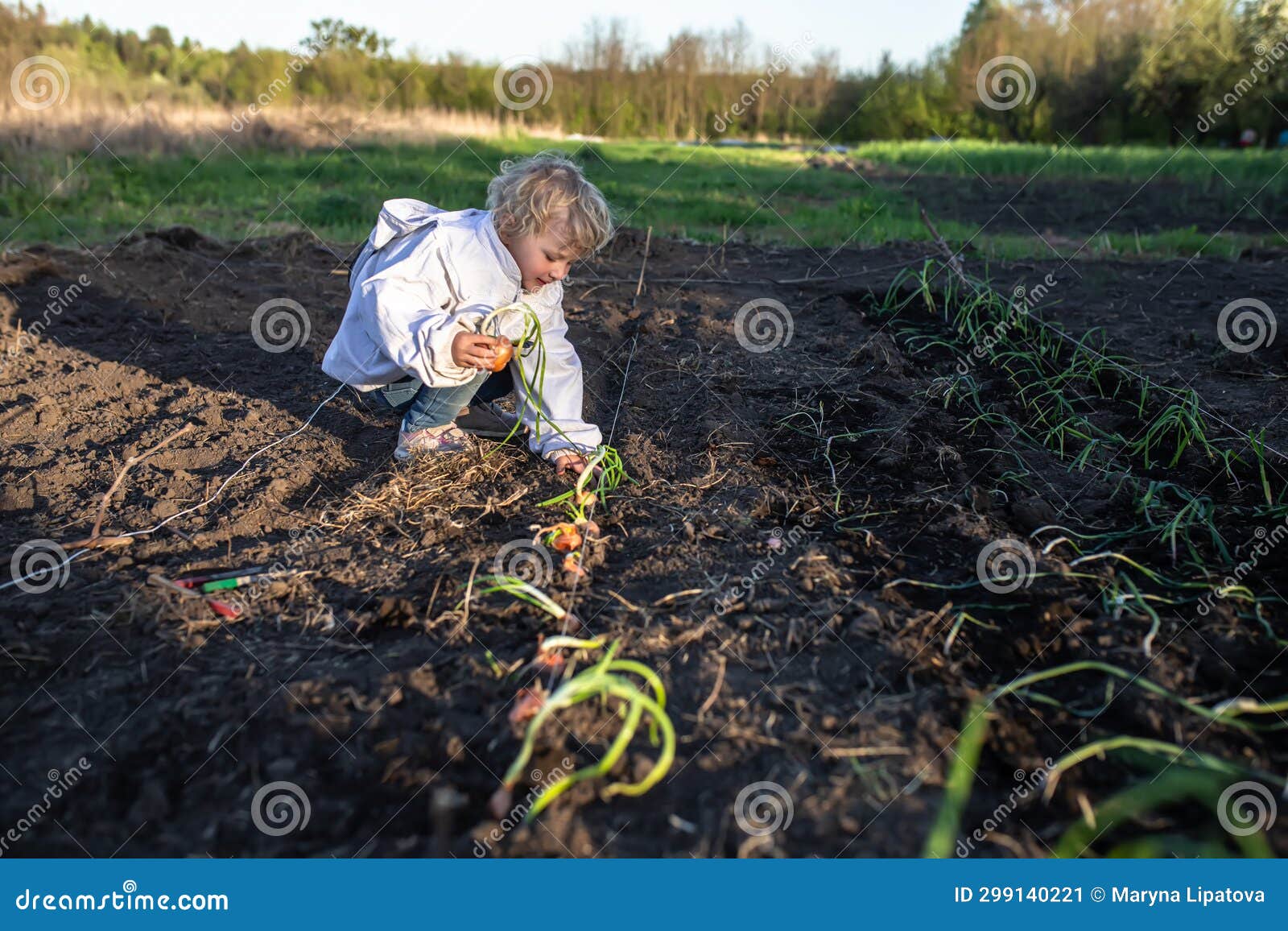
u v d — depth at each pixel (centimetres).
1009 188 1155
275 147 1342
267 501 286
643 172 1248
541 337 294
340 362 300
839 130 2277
